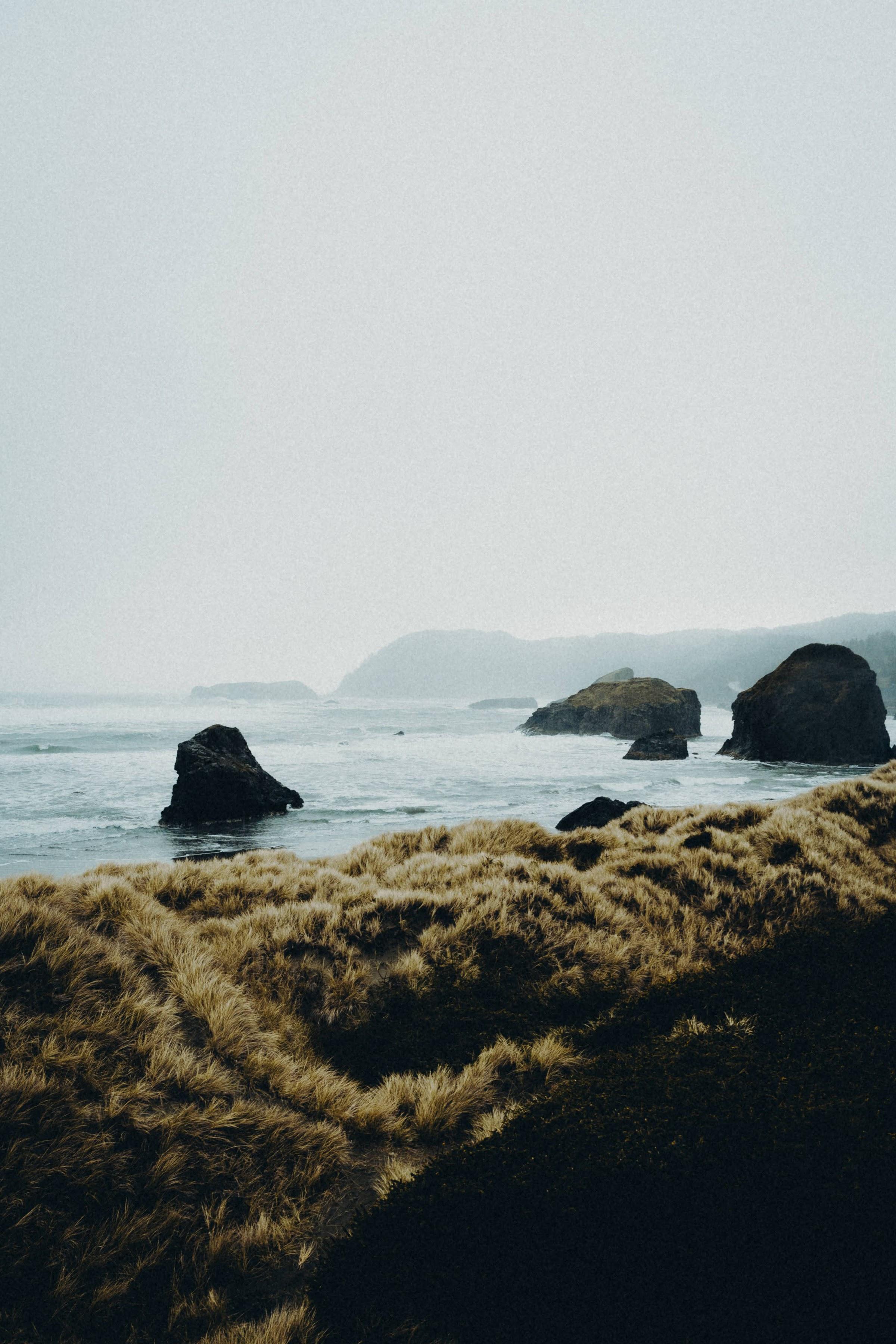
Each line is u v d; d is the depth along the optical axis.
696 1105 5.61
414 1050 7.93
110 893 9.23
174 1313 4.29
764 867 12.23
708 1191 4.55
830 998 7.59
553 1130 5.54
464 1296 4.16
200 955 8.71
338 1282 4.39
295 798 35.03
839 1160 4.68
